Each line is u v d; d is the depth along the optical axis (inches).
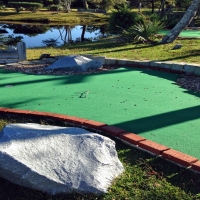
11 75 250.2
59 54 353.7
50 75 249.0
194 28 584.7
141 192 103.4
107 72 257.3
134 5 1362.0
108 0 1245.7
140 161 121.6
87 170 104.7
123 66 279.9
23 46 307.3
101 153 111.3
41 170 101.0
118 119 159.9
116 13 538.0
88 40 551.5
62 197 101.0
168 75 248.8
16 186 105.7
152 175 112.7
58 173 102.6
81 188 101.0
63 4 1397.6
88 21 945.5
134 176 111.8
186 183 108.0
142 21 488.4
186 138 138.9
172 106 178.7
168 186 106.1
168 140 137.0
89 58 282.2
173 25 598.9
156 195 101.7
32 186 102.2
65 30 744.3
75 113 169.0
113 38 505.4
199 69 243.0
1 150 99.3
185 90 208.7
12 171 99.0
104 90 208.4
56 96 197.3
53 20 931.3
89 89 210.7
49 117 161.8
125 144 134.7
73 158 107.0
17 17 987.9
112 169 111.1
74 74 251.1
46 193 102.5
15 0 1450.5
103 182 104.3
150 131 145.9
